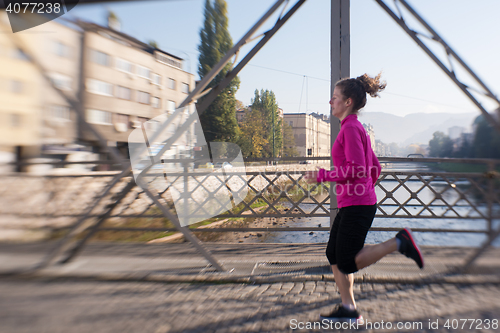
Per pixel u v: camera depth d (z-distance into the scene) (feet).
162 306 6.74
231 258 10.27
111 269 8.95
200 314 6.37
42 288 7.66
